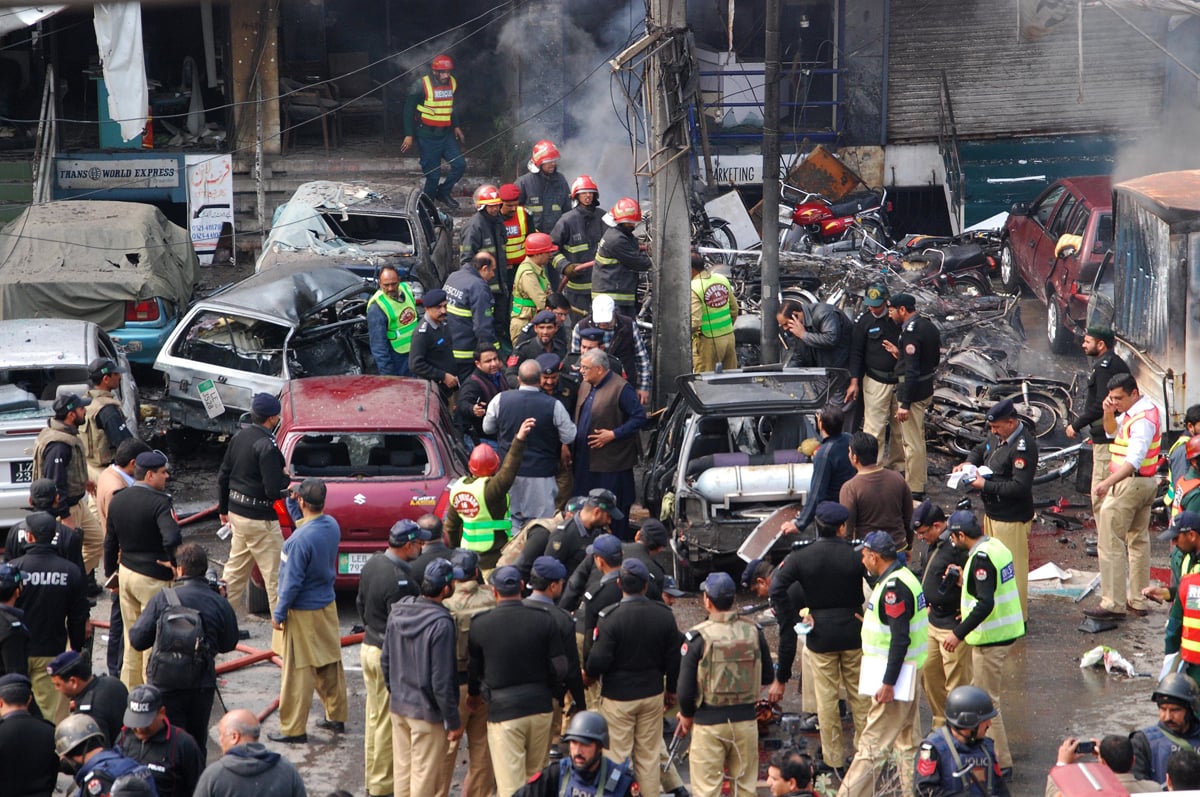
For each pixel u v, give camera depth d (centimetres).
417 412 4369
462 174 8844
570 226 5953
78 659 2761
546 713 2817
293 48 9388
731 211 7525
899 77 9312
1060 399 5525
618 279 5459
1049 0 6450
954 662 3228
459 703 2958
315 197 6881
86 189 8612
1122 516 4028
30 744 2567
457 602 2950
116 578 3603
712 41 9306
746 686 2820
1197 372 4791
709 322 5681
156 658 2973
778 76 5331
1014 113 9331
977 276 7331
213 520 5025
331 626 3406
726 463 4322
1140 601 4159
